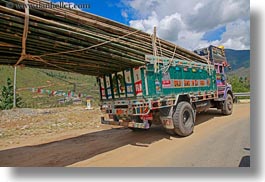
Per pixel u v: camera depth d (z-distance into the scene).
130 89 6.41
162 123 6.79
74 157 5.50
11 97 25.22
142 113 6.08
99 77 7.59
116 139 7.16
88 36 4.48
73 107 21.22
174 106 6.82
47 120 13.16
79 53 4.76
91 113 15.47
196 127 8.03
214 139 6.18
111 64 5.86
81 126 10.53
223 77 10.53
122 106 6.80
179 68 7.36
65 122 11.95
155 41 6.51
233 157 4.65
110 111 7.20
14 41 3.94
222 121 8.86
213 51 9.95
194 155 4.96
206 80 8.91
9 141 7.98
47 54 4.51
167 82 6.75
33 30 3.73
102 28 4.97
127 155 5.35
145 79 6.06
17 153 6.21
